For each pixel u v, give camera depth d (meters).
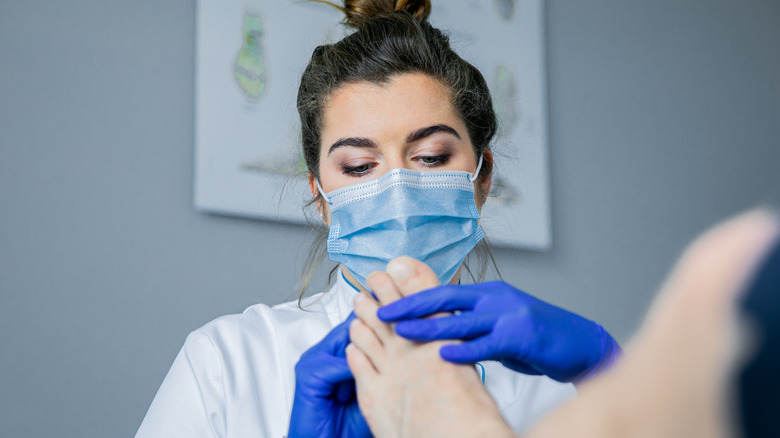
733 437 0.30
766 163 3.13
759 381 0.30
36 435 1.82
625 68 2.91
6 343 1.82
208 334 1.32
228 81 2.13
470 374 0.62
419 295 0.77
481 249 1.87
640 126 2.90
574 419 0.36
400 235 1.20
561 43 2.79
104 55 2.04
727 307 0.31
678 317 0.32
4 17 1.94
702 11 3.14
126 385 1.93
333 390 0.87
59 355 1.87
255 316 1.40
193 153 2.10
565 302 2.58
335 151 1.25
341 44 1.33
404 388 0.62
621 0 2.96
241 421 1.24
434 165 1.25
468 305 0.80
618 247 2.74
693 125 3.02
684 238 2.88
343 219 1.23
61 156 1.95
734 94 3.14
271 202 2.12
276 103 2.18
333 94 1.27
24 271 1.87
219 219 2.11
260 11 2.20
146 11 2.11
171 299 2.01
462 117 1.29
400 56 1.26
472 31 2.52
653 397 0.33
